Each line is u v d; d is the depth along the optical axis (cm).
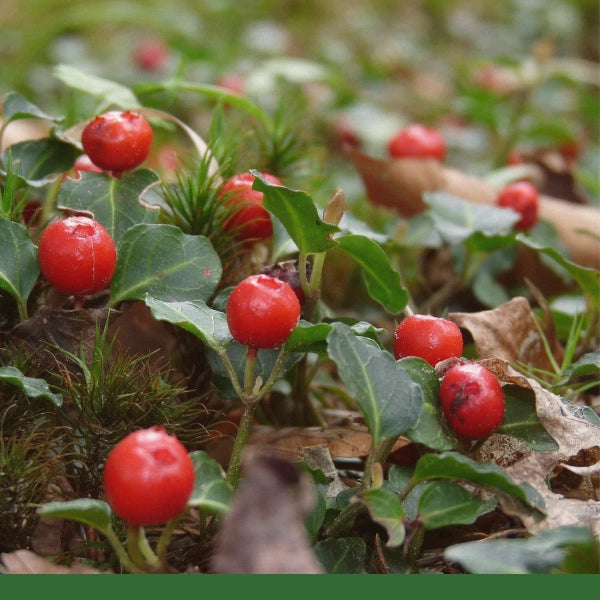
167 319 25
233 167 29
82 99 34
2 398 25
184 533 26
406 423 24
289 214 25
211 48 62
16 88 54
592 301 29
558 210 33
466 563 23
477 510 24
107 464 23
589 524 24
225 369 26
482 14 95
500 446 25
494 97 52
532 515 24
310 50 73
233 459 25
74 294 25
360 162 33
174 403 26
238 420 28
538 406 25
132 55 62
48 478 25
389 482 25
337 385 30
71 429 25
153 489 23
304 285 26
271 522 22
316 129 49
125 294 26
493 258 32
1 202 26
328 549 24
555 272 32
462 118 57
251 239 28
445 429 25
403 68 75
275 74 47
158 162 34
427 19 92
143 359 26
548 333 28
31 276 26
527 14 90
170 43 63
